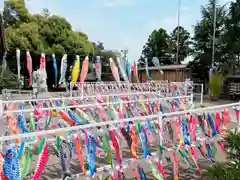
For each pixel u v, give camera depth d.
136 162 3.48
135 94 7.32
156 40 32.59
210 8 17.89
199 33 18.03
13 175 2.32
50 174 3.59
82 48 21.80
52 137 4.14
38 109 4.05
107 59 25.97
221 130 4.07
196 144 3.85
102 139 3.32
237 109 4.53
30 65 11.79
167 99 5.82
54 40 21.11
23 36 19.84
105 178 3.11
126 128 3.24
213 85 14.62
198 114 3.94
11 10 20.94
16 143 3.15
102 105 4.74
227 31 15.71
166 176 3.74
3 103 4.40
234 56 15.93
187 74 18.91
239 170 2.37
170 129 4.06
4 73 15.41
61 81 12.57
